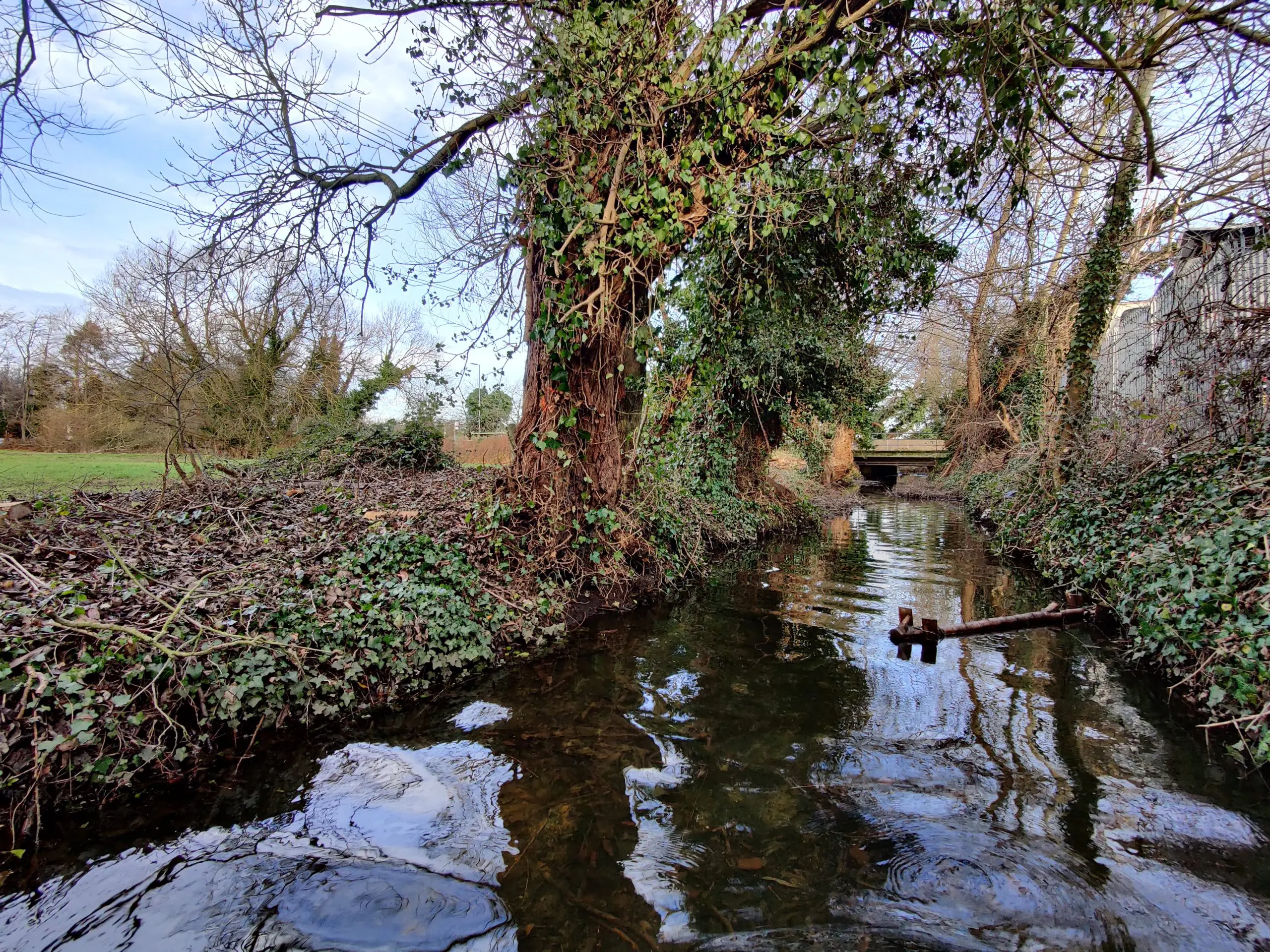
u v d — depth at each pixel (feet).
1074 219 36.22
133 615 13.65
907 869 9.38
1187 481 22.86
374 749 13.00
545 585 21.79
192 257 22.95
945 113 21.33
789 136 20.39
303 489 30.04
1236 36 17.12
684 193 20.77
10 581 14.02
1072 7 17.16
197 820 10.50
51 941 7.83
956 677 17.10
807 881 9.17
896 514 63.16
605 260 20.03
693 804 11.14
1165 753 12.86
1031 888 8.95
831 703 15.40
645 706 15.25
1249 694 12.76
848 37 19.26
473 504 24.23
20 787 10.19
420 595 17.66
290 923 8.22
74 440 66.54
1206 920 8.34
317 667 14.46
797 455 77.66
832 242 30.94
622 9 17.75
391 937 8.02
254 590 15.84
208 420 52.37
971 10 18.30
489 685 16.43
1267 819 10.60
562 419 23.09
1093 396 35.06
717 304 28.78
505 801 11.18
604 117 18.98
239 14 19.79
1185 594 15.71
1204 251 24.79
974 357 61.82
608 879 9.20
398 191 24.25
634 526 25.76
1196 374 24.93
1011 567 33.65
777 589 28.45
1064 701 15.48
